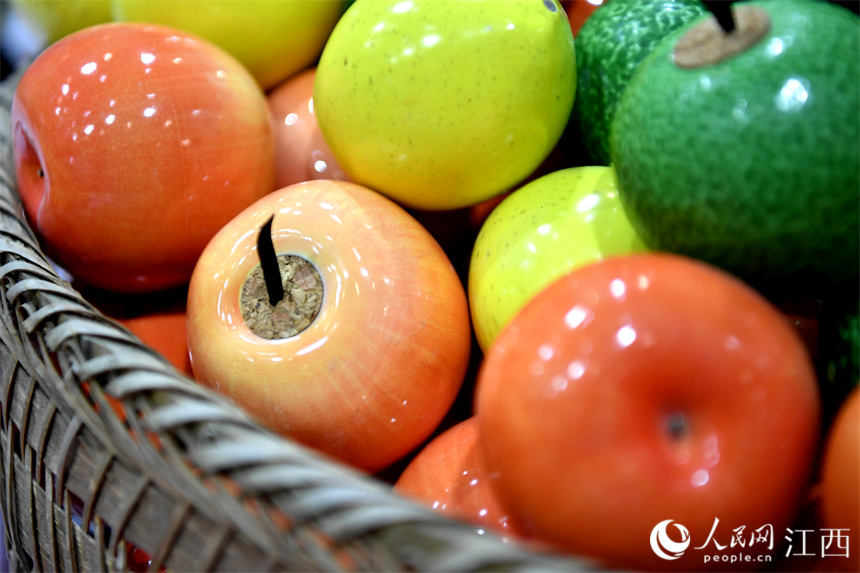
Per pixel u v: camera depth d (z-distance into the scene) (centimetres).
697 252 27
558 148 36
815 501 26
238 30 36
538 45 30
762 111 25
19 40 49
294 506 22
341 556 24
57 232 33
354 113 31
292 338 29
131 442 25
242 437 24
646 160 27
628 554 23
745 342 23
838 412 25
